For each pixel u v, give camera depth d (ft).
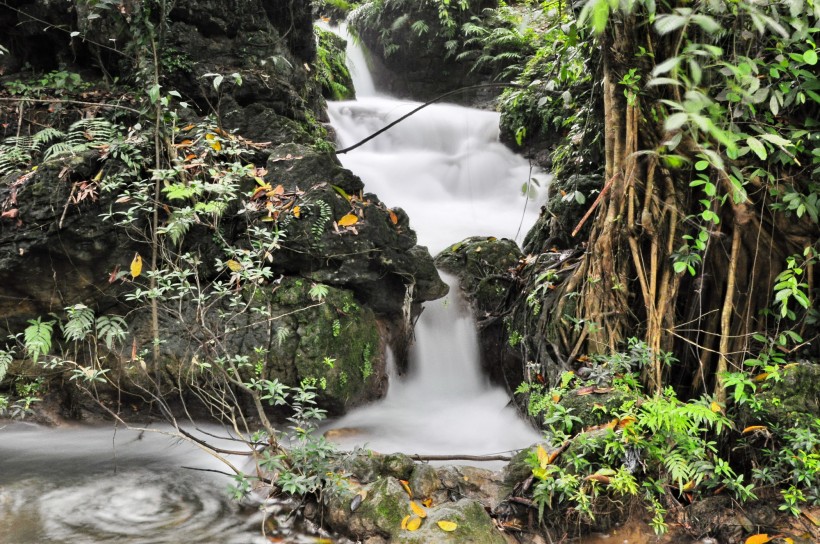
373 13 36.22
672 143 9.55
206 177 13.91
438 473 11.01
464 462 12.45
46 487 11.23
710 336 11.90
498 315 15.67
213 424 13.74
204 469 11.66
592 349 12.34
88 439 13.41
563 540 10.09
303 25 22.20
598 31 6.17
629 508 10.28
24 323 13.35
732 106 10.44
